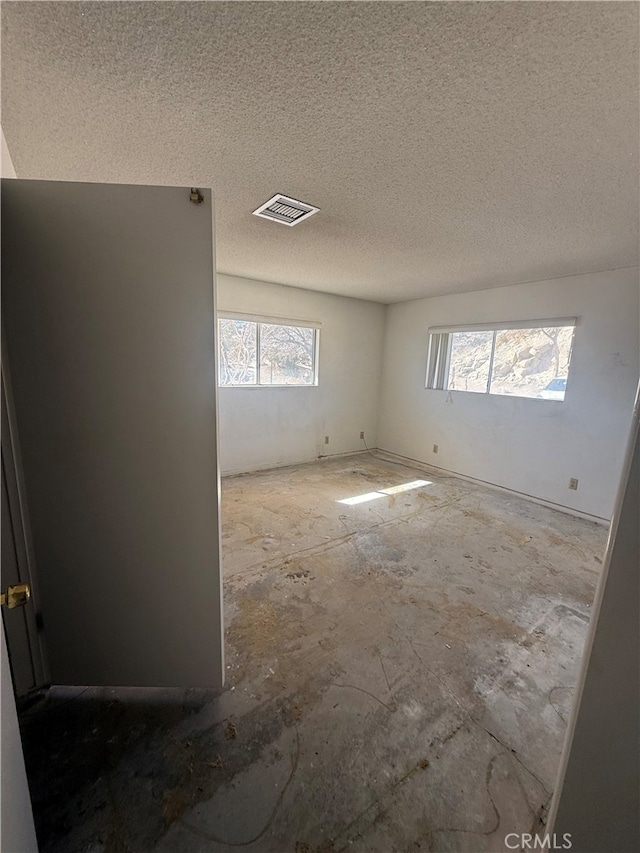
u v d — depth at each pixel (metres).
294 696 1.50
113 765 1.23
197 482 1.29
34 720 1.38
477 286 4.04
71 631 1.38
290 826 1.08
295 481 4.28
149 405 1.21
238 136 1.43
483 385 4.27
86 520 1.28
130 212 1.09
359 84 1.13
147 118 1.32
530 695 1.53
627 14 0.87
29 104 1.23
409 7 0.87
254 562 2.51
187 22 0.92
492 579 2.37
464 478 4.48
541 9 0.87
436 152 1.52
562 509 3.55
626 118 1.26
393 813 1.12
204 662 1.45
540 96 1.17
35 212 1.06
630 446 0.59
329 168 1.66
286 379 4.75
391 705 1.47
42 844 1.02
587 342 3.33
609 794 0.66
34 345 1.13
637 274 3.02
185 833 1.06
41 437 1.20
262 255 3.05
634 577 0.59
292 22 0.92
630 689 0.61
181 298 1.15
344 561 2.54
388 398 5.53
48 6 0.87
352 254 2.97
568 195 1.86
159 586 1.37
